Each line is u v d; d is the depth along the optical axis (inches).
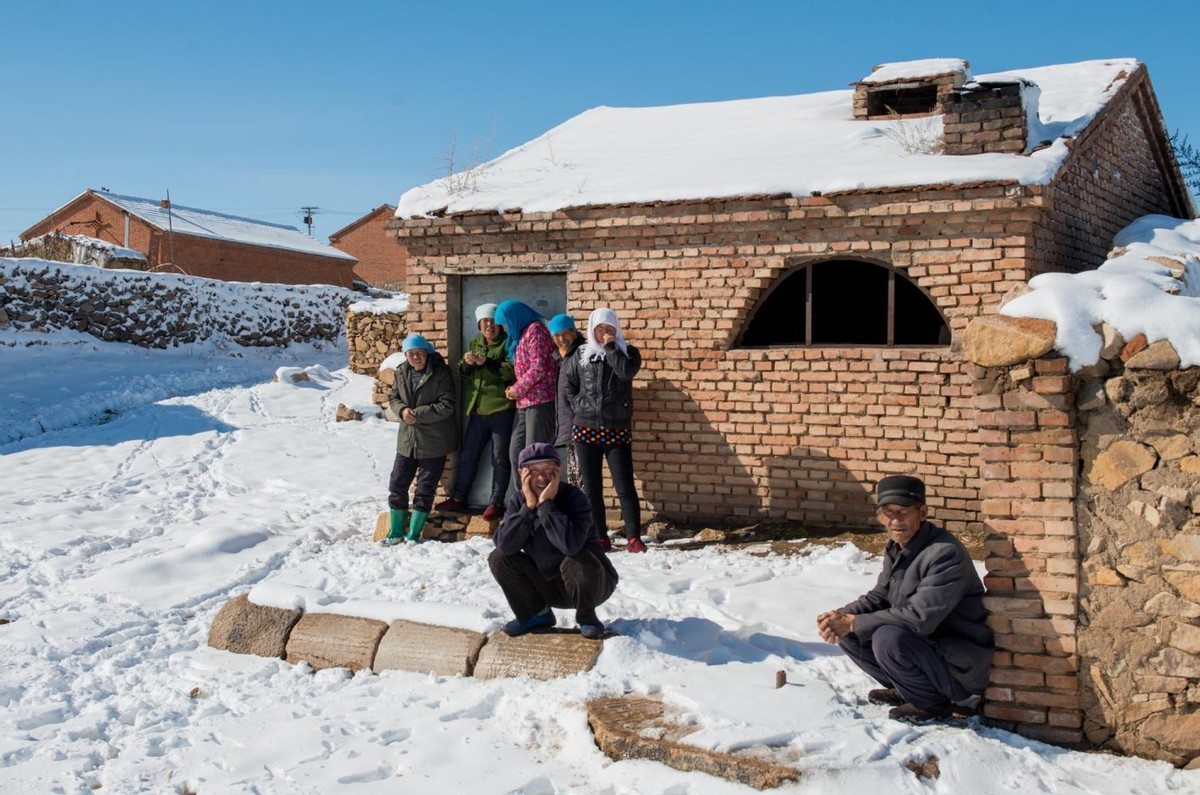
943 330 325.4
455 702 209.2
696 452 345.1
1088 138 343.3
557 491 225.5
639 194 339.3
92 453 562.6
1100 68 429.1
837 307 349.1
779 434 334.6
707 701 192.5
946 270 308.0
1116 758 177.3
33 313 860.6
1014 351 183.9
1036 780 169.2
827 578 273.4
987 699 190.2
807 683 202.7
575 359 320.2
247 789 178.5
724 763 170.6
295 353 1053.8
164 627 272.5
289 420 673.6
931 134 364.2
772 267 329.1
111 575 315.3
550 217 347.6
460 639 230.1
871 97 422.6
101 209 1572.3
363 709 211.5
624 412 317.7
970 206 298.7
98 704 222.8
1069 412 183.3
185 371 865.5
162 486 487.8
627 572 286.4
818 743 175.0
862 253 317.7
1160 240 339.3
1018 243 298.7
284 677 234.8
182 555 331.9
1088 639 183.0
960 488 311.3
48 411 673.0
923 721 189.0
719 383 340.5
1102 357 179.8
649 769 175.5
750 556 301.7
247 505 443.8
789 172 327.9
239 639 252.2
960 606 191.0
